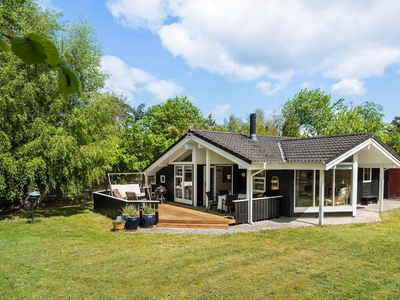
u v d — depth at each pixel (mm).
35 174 12203
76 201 18125
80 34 14148
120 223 10070
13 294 5180
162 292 5223
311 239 8539
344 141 11438
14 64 11844
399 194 18766
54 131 12219
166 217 11109
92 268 6418
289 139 14891
